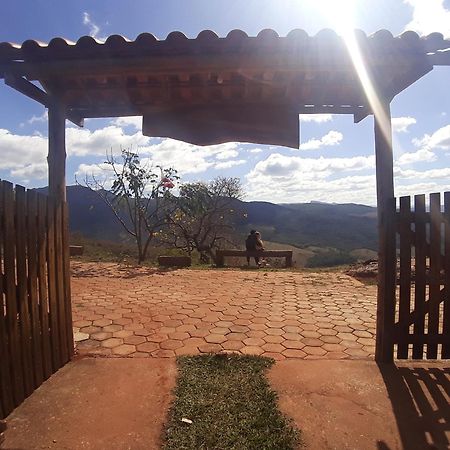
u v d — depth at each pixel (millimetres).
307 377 3449
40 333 3326
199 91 4012
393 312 3744
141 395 3121
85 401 3033
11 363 2879
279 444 2475
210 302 6254
